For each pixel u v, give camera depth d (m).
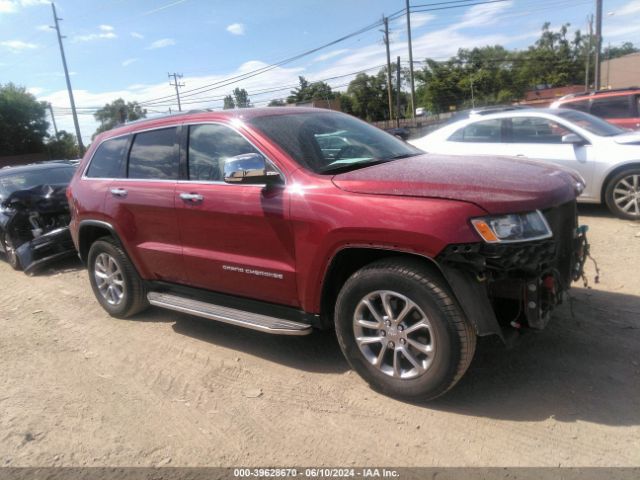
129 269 4.93
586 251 3.64
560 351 3.68
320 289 3.43
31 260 7.53
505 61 84.00
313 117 4.28
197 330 4.80
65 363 4.36
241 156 3.41
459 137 8.53
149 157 4.54
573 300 4.49
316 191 3.34
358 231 3.10
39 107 58.09
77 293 6.37
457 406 3.18
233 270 3.87
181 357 4.26
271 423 3.22
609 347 3.68
